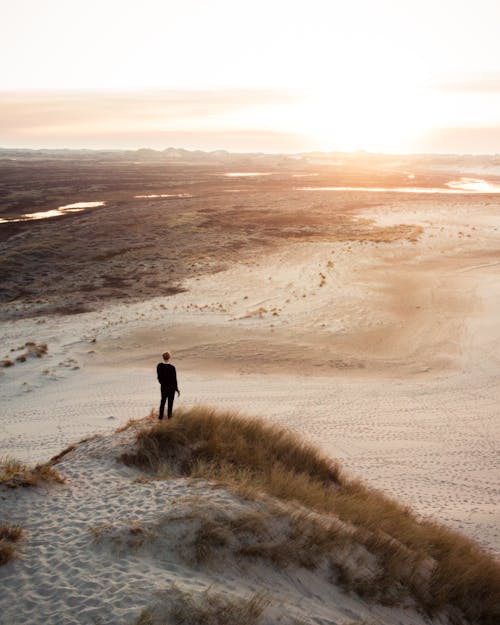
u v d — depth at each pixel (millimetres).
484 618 8094
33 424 18859
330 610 6887
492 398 21969
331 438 17688
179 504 8312
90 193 107625
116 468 10609
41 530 7797
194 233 63656
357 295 37812
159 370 13094
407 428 18750
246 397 21719
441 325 31578
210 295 39406
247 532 7836
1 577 6602
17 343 29359
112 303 37781
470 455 16641
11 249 54625
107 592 6195
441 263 46656
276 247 55062
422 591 8062
